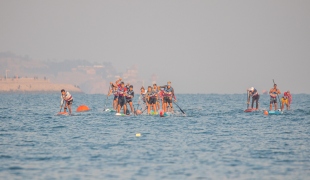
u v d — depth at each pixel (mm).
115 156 89000
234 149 96812
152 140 109062
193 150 95500
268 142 106688
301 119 161625
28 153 92188
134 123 146000
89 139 110500
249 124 145125
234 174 76188
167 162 84062
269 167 80812
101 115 175500
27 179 73438
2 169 79312
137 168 79812
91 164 82562
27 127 135875
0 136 116250
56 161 84938
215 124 144750
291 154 91562
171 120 156250
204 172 77375
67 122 149625
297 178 74375
